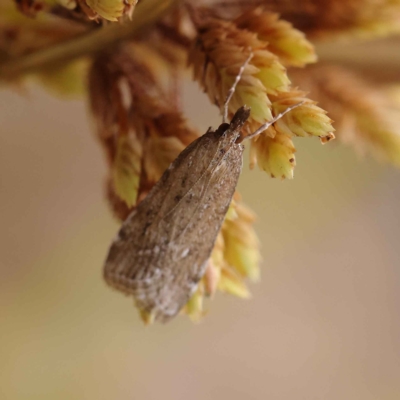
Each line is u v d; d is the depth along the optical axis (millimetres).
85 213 108
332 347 132
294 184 110
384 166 115
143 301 63
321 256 125
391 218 124
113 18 55
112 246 62
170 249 62
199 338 123
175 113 61
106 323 107
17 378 95
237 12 61
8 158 101
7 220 102
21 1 58
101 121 61
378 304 134
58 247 104
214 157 61
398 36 64
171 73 63
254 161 58
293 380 129
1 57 63
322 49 64
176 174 61
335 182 113
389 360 133
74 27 62
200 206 62
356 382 130
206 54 59
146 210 61
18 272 100
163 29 61
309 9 61
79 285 104
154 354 115
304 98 57
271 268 122
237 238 62
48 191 106
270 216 112
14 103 94
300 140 108
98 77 61
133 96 61
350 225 122
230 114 59
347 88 64
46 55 62
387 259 129
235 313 127
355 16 61
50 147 105
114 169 60
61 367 100
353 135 64
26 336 97
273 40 59
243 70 58
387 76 64
